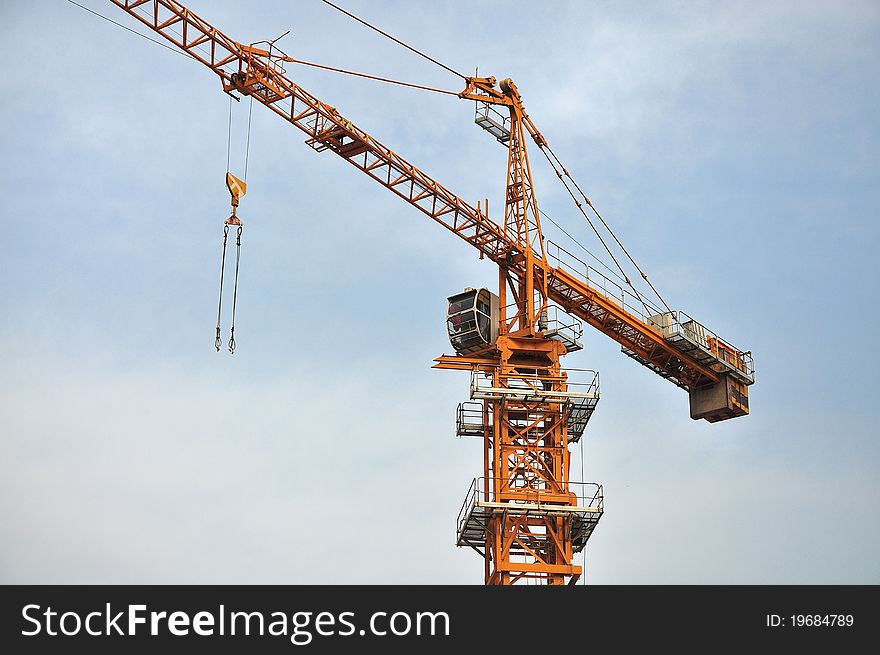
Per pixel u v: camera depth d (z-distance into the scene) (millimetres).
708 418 137125
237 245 107312
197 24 111062
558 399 117812
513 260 125000
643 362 133750
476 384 117750
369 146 119250
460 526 118688
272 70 114875
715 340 134000
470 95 126750
